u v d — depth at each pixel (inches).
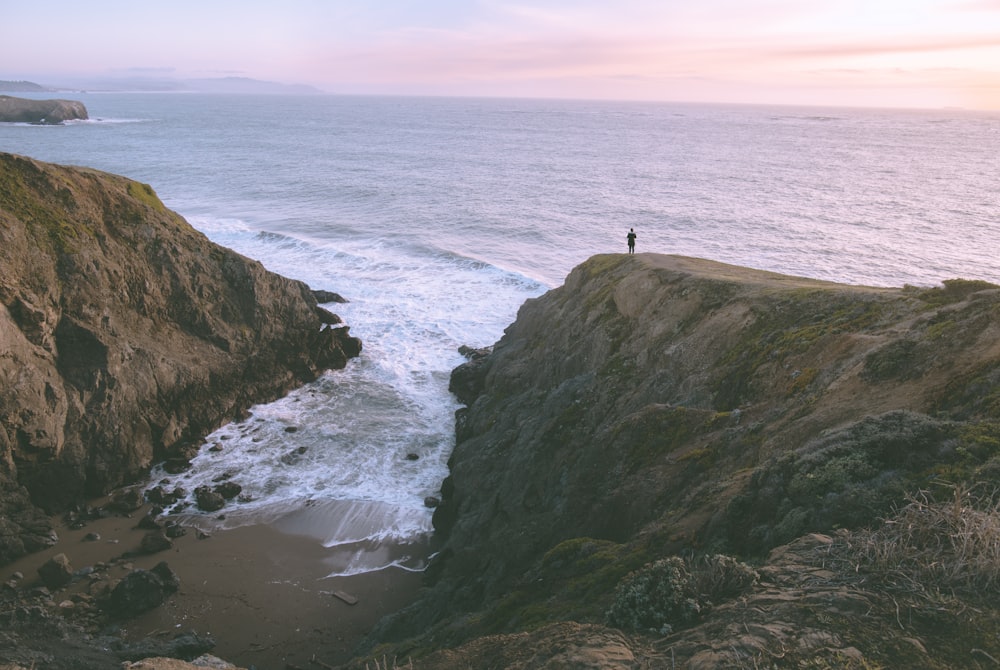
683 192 3737.7
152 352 1193.4
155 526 974.4
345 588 860.0
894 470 363.3
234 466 1137.4
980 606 253.8
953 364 485.7
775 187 3934.5
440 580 799.7
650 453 658.8
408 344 1608.0
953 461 352.8
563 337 1251.8
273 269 2113.7
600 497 645.3
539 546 655.8
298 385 1411.2
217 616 801.6
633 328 1097.4
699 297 1021.8
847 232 2691.9
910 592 266.7
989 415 395.9
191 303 1322.6
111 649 706.2
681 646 270.5
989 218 2957.7
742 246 2492.6
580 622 368.2
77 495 1027.3
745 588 304.2
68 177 1239.5
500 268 2129.7
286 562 908.6
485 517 845.2
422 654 521.7
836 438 411.2
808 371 658.2
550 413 975.0
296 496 1061.1
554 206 3275.1
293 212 3043.8
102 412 1077.1
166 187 3580.2
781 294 917.2
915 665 230.1
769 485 402.9
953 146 7185.0
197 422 1221.1
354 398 1375.5
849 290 874.1
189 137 6683.1
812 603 270.7
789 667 236.5
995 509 287.0
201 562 901.2
